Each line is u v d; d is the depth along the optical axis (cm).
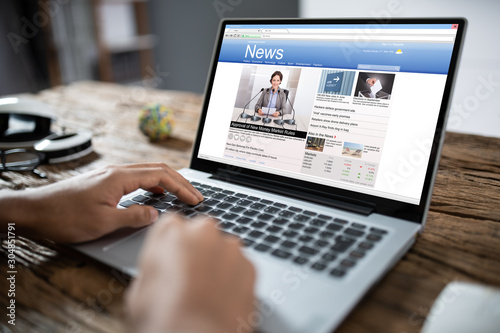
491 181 70
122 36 297
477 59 206
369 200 57
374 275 41
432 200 64
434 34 57
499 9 194
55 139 88
